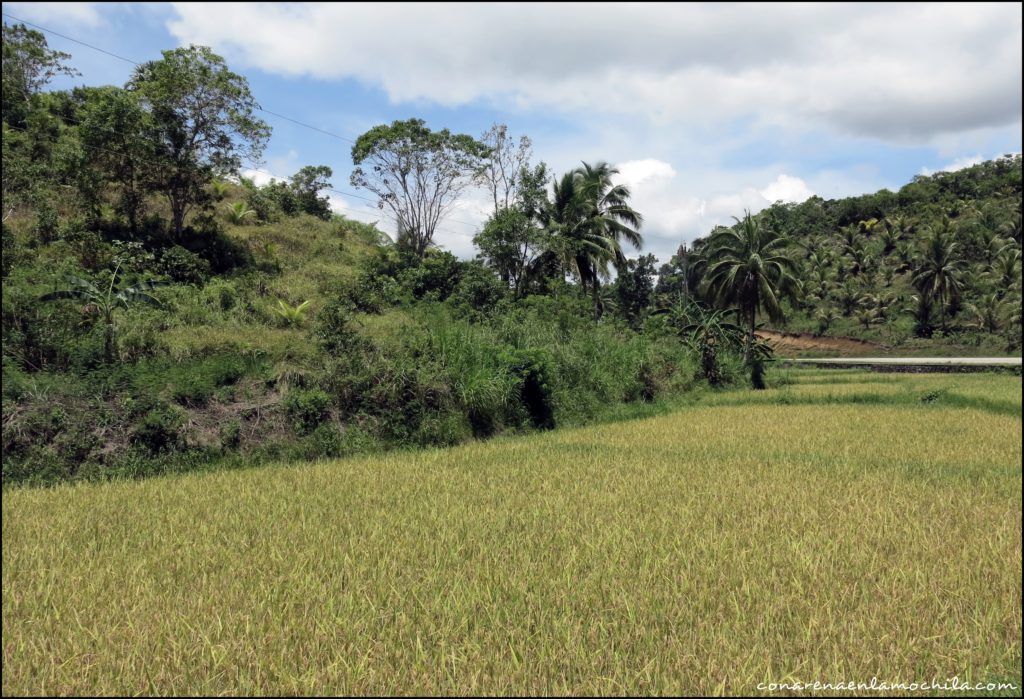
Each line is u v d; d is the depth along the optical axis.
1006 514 6.44
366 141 32.81
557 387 16.30
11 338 11.20
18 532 6.04
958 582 4.46
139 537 5.84
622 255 31.55
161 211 28.31
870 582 4.51
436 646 3.60
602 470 9.18
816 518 6.30
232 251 26.59
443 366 13.98
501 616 3.95
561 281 27.22
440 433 12.83
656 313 29.06
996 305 52.53
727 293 32.22
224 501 7.37
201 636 3.66
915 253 67.38
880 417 15.29
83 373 11.17
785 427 13.75
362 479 8.70
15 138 23.91
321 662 3.43
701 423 14.67
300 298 22.27
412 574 4.76
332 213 43.50
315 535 5.82
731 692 3.12
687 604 4.12
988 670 3.34
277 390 12.20
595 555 5.14
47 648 3.62
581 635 3.70
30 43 29.19
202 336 14.15
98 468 9.66
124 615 4.01
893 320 57.81
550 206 29.48
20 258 16.92
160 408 10.69
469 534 5.84
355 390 12.63
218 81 23.94
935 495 7.39
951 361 37.44
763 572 4.73
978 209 74.81
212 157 25.12
